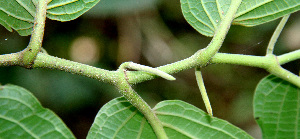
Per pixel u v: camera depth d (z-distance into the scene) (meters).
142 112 0.21
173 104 0.21
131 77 0.20
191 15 0.22
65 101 0.47
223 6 0.21
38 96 0.45
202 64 0.21
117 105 0.21
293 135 0.24
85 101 0.49
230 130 0.22
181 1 0.22
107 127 0.21
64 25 0.52
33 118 0.20
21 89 0.20
